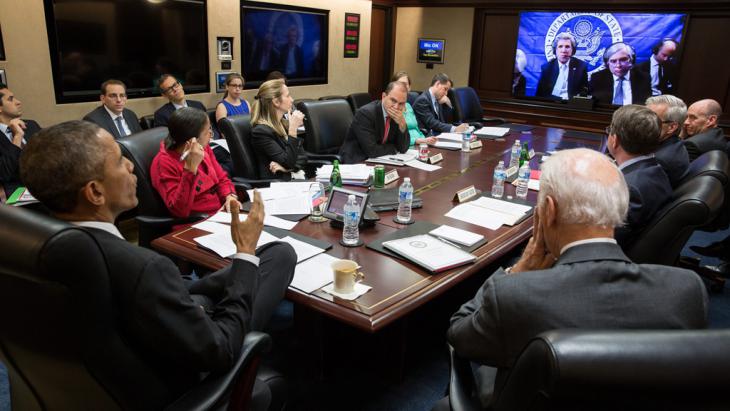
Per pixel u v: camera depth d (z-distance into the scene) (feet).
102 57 13.62
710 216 6.09
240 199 9.66
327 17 21.02
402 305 4.89
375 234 6.51
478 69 24.84
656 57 20.79
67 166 3.33
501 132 14.96
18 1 11.71
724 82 19.85
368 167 9.68
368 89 25.49
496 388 3.61
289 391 6.61
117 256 3.27
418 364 7.35
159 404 3.59
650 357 2.42
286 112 11.19
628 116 6.75
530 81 23.57
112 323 3.21
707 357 2.43
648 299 3.16
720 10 19.26
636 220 6.59
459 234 6.51
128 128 12.52
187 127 7.48
